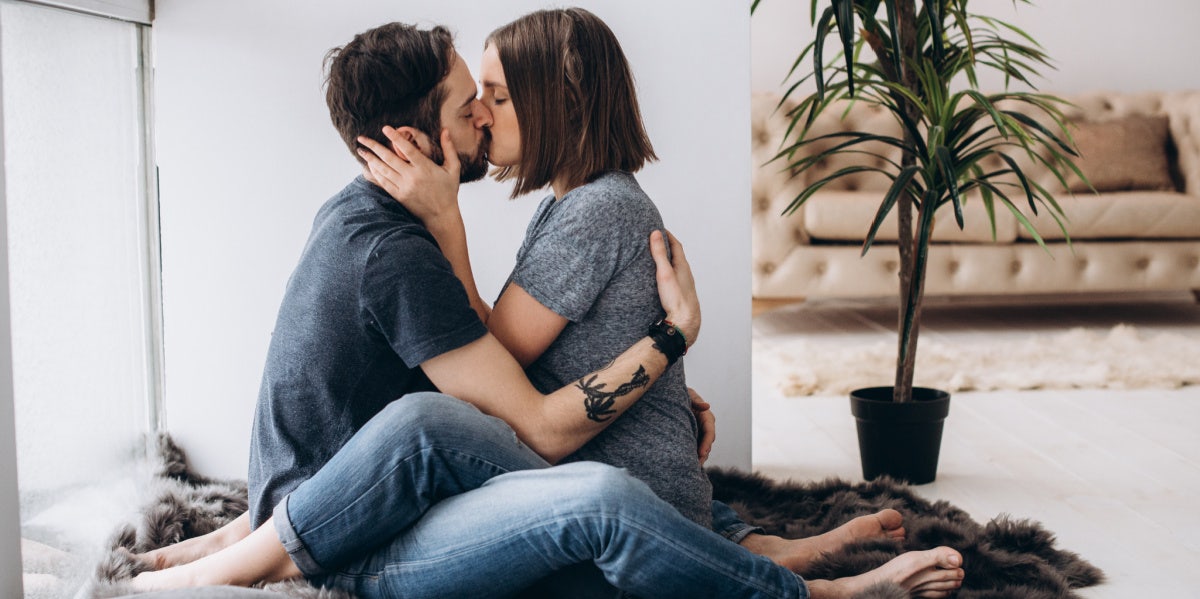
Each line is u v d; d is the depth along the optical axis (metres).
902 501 2.02
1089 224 4.04
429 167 1.43
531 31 1.45
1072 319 4.32
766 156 4.20
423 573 1.30
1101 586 1.72
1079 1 5.03
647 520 1.23
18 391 1.48
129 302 2.02
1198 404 2.97
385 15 2.14
